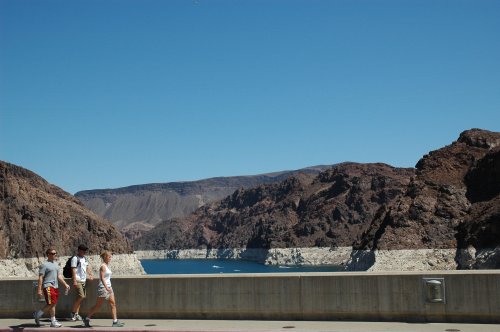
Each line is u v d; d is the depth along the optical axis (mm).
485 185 132125
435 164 145375
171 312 22953
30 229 154375
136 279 23516
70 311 23859
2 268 140875
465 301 20422
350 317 21328
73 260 23109
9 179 162000
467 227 121812
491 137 148250
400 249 126375
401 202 136500
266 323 21281
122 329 20609
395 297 21016
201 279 22828
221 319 22391
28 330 21281
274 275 22234
